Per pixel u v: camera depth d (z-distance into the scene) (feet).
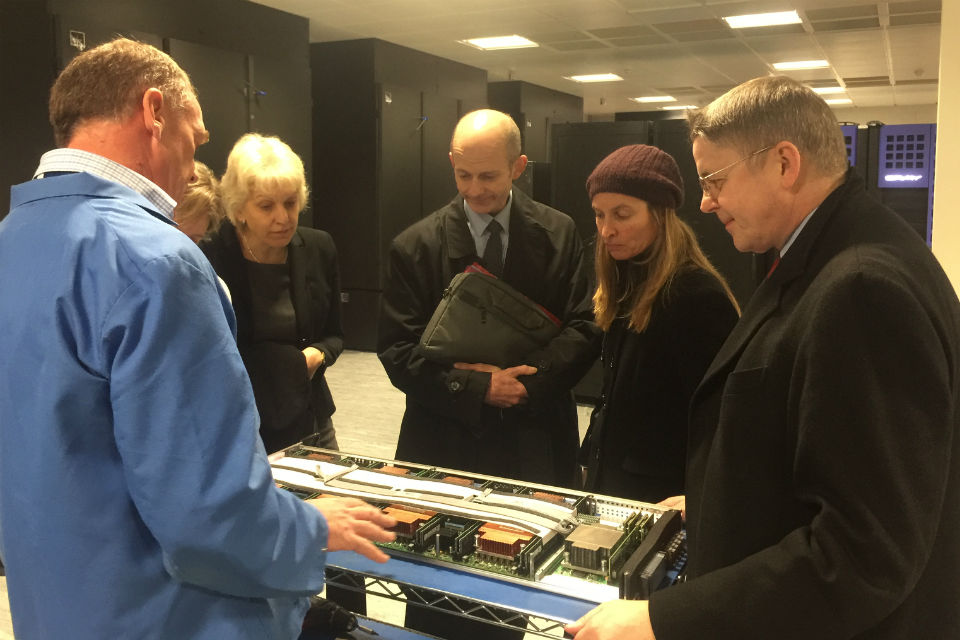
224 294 3.47
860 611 2.58
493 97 39.47
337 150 27.53
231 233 6.50
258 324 6.48
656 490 5.32
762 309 3.18
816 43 29.01
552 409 6.69
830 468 2.63
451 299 6.24
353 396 19.80
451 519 4.49
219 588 3.11
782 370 2.93
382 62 27.40
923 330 2.60
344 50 27.30
